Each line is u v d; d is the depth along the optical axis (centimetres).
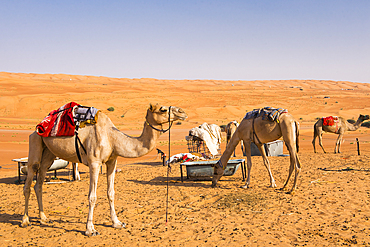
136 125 7344
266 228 656
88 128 657
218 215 770
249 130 1089
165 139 4122
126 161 2150
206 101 12606
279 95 16975
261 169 1491
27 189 697
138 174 1496
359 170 1279
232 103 12231
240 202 873
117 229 678
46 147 718
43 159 726
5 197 1033
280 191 1000
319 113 10294
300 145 2828
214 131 2144
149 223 721
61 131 652
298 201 863
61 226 699
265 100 13525
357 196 870
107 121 673
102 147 643
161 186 1174
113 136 658
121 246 577
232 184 1176
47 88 15412
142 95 13238
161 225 704
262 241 581
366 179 1092
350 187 982
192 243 587
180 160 1886
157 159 2156
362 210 744
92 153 641
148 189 1120
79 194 1062
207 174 1257
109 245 582
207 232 647
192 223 715
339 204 805
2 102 9888
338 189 967
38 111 9438
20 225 702
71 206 892
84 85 18275
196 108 10625
